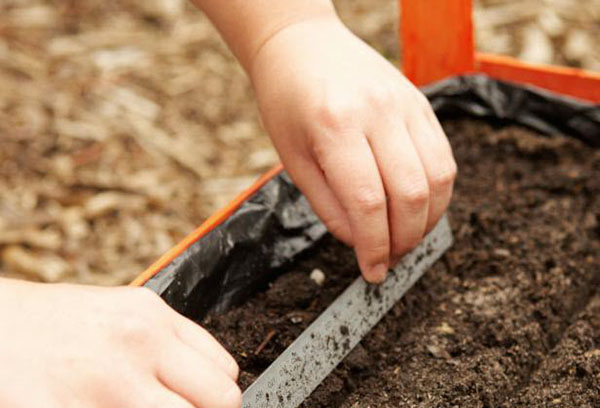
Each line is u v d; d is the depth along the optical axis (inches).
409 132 23.1
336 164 22.5
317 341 23.1
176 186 41.2
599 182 27.9
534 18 50.9
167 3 55.3
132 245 38.1
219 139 44.3
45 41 51.6
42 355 19.3
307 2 24.4
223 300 24.8
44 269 37.0
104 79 48.6
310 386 23.0
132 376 19.4
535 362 24.3
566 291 25.5
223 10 24.7
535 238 26.7
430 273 25.9
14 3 55.0
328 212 24.1
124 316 19.8
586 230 26.9
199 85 48.3
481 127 29.8
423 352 24.3
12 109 45.9
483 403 23.3
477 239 26.8
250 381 23.3
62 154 43.1
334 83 23.0
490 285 25.7
